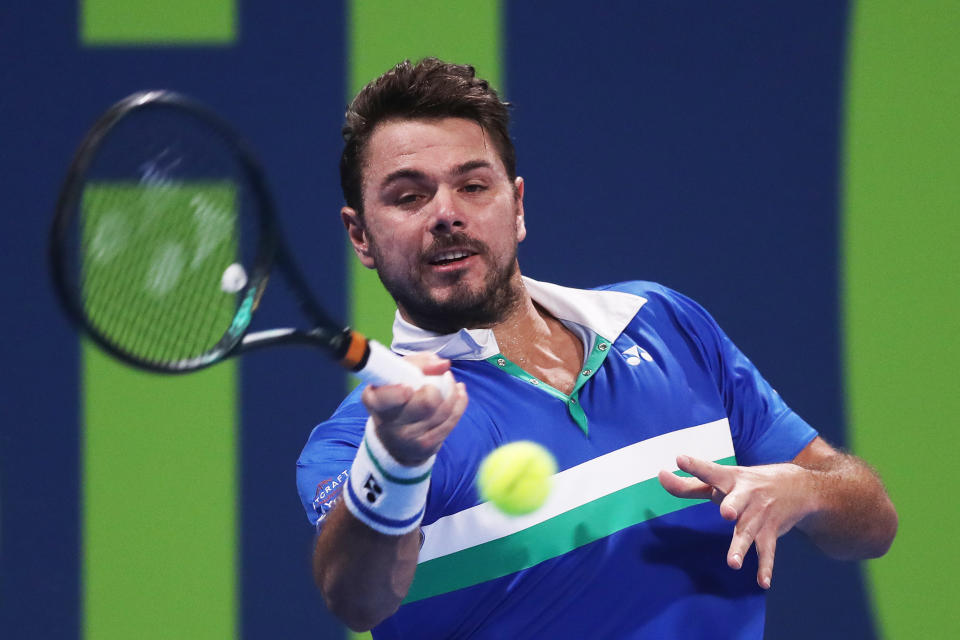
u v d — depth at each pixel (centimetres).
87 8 1512
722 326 1500
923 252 1491
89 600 1491
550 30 1507
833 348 1497
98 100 1512
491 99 708
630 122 1507
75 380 1505
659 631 674
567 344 742
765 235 1502
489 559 655
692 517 706
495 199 689
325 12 1504
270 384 1491
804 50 1503
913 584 1483
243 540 1487
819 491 700
